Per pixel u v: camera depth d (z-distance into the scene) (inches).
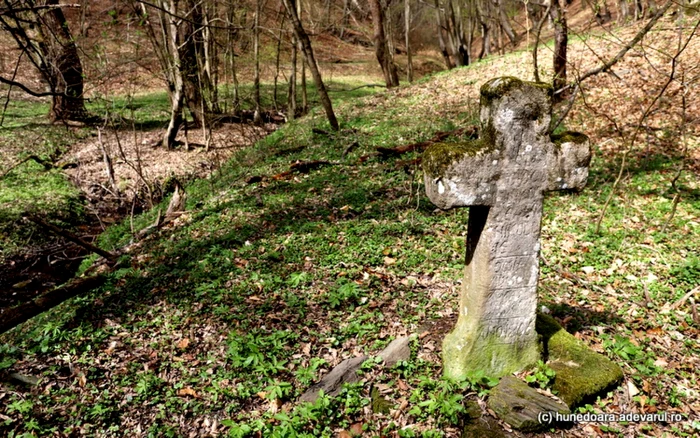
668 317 243.0
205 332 253.6
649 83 578.6
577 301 263.9
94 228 532.1
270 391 201.6
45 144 730.2
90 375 227.9
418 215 374.6
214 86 936.3
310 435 176.4
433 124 634.2
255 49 861.8
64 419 203.6
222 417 200.5
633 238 323.0
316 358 222.4
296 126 740.7
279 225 378.3
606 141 482.3
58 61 522.6
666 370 203.9
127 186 617.3
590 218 356.5
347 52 1660.9
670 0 325.7
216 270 315.0
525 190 181.8
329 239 343.9
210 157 713.6
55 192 575.8
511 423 174.7
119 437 196.4
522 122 174.7
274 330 247.1
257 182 502.9
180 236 393.1
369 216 381.1
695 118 482.3
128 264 357.7
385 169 482.9
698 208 350.6
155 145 758.5
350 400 191.9
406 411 187.0
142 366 232.7
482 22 1302.9
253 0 962.1
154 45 706.8
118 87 1055.0
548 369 191.5
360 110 804.0
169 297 289.6
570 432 175.5
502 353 195.8
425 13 1630.2
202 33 762.8
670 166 417.4
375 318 250.5
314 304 268.7
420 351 218.7
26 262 447.8
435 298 266.2
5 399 214.1
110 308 288.5
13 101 912.9
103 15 797.9
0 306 375.2
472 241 193.3
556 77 409.7
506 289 191.6
